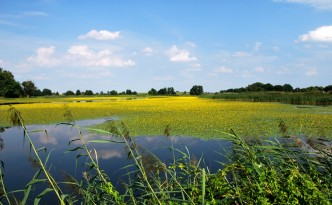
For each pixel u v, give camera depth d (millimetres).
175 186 4824
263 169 4199
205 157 9305
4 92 72688
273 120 18594
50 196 6602
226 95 53906
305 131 13547
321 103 36250
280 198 3672
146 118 21547
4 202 4723
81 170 8273
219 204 4004
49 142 13805
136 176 4969
